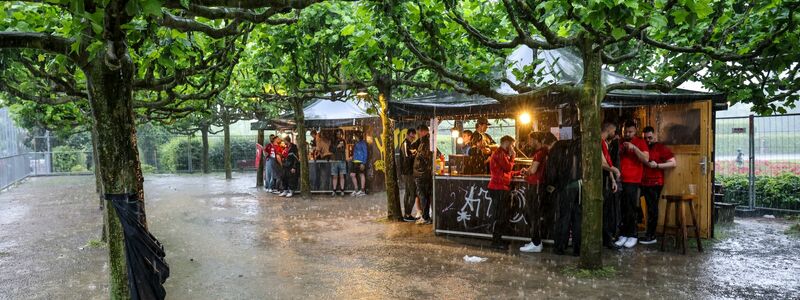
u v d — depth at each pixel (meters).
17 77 8.88
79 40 3.39
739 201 11.34
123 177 3.87
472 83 6.97
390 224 10.20
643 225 8.82
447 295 5.61
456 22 7.27
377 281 6.20
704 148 8.30
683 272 6.38
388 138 10.60
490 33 8.54
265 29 8.42
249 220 11.19
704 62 6.68
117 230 3.92
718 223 9.81
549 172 7.35
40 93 9.79
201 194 17.02
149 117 13.62
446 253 7.62
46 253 8.25
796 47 6.40
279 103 19.72
